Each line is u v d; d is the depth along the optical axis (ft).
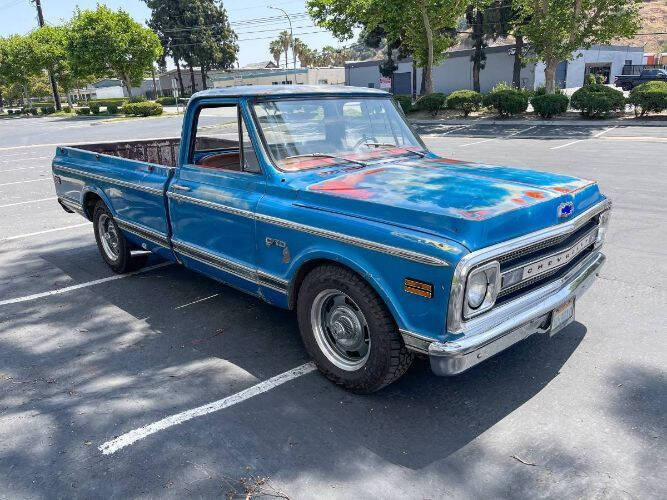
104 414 11.21
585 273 11.78
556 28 79.05
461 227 9.15
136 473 9.44
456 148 54.65
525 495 8.66
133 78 174.29
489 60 146.41
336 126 13.96
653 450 9.62
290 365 13.07
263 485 9.04
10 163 55.42
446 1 88.02
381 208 10.30
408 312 9.71
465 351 9.11
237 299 17.33
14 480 9.36
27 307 17.08
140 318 16.05
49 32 190.60
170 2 226.79
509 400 11.29
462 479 9.05
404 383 12.10
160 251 16.74
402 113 15.87
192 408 11.34
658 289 16.74
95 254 22.74
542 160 42.96
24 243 24.64
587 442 9.89
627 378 11.96
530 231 10.03
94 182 19.20
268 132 12.85
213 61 233.35
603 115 74.49
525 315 10.02
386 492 8.80
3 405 11.65
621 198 28.43
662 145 49.08
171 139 24.57
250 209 12.61
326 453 9.80
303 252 11.46
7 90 299.38
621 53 165.89
